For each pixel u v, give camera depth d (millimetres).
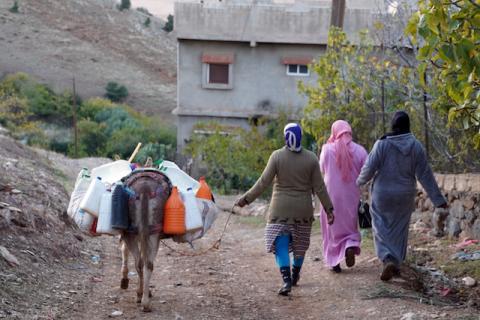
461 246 11461
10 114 48281
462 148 12430
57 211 13094
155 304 9352
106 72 75750
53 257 10891
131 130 50688
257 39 35156
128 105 69750
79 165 27734
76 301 9125
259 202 23250
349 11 33000
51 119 57219
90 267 11180
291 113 33406
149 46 86062
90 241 12906
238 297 9930
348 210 10789
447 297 9758
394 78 14375
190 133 36344
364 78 15383
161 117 67938
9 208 11336
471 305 9375
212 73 35875
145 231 8672
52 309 8562
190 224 8852
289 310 9281
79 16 87188
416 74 13602
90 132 49844
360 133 15961
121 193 8719
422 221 13250
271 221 9945
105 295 9656
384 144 10000
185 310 9141
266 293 10133
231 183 29828
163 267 11805
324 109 16250
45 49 76812
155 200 8719
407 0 15297
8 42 76312
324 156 10961
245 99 35969
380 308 8953
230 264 12219
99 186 8922
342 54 16219
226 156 29812
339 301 9430
